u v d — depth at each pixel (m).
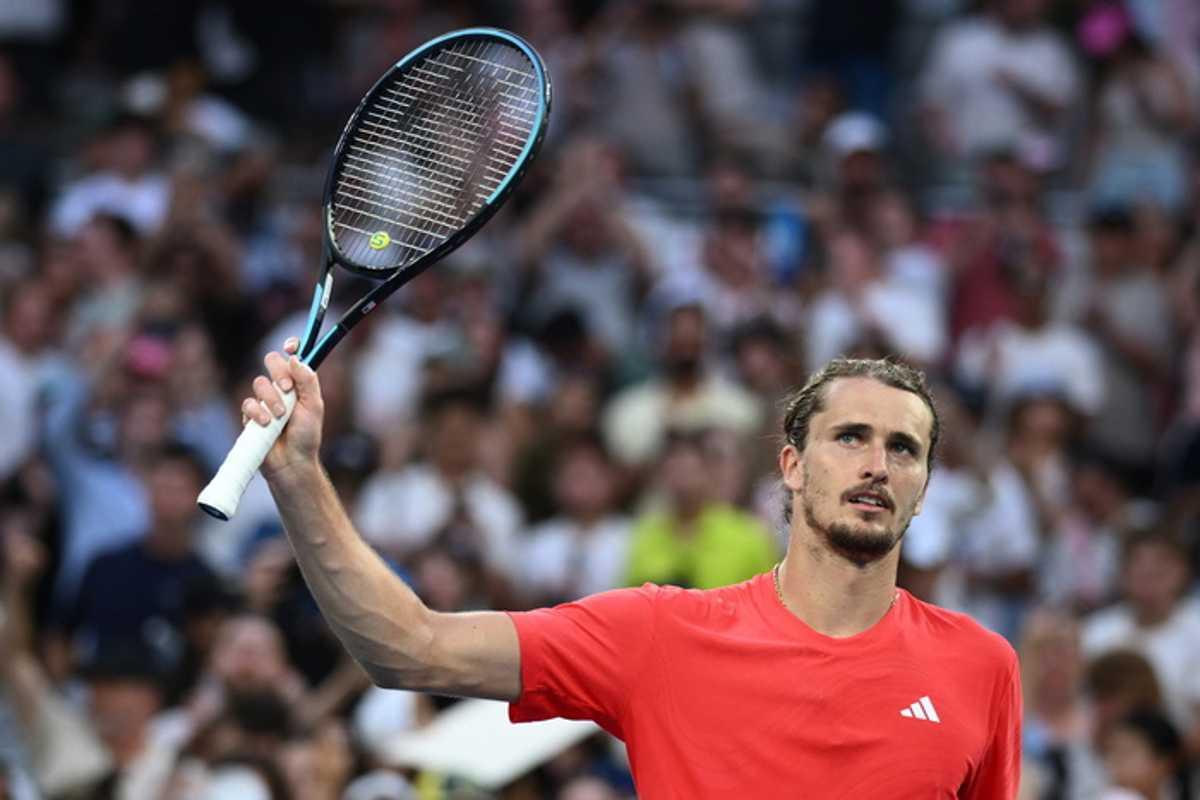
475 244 53.19
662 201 57.38
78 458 44.38
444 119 20.81
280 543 37.69
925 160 60.19
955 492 42.59
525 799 32.03
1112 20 60.97
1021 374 49.34
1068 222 57.09
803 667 18.25
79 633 39.88
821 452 18.44
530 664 18.30
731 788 18.12
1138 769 32.84
